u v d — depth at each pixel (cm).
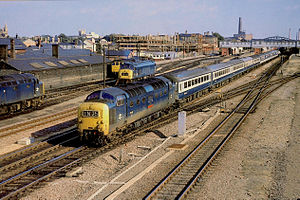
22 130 2586
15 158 1923
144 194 1423
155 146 2219
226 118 3006
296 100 4222
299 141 2347
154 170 1728
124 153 2059
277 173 1727
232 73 6031
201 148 2148
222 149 2117
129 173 1702
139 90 2567
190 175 1652
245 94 4559
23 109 3441
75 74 5475
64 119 3050
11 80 3247
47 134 2505
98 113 2062
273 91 4894
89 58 6200
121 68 5272
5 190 1469
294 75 7112
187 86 3744
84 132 2108
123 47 16950
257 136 2469
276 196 1449
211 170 1733
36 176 1644
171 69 8475
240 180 1617
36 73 4656
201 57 14200
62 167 1736
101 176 1681
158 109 2978
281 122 2944
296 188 1534
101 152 2039
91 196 1411
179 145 2188
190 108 3584
